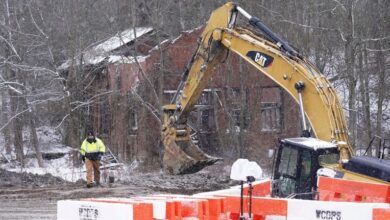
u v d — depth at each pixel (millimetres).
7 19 54812
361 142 52094
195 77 30703
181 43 57312
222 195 15438
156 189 35750
